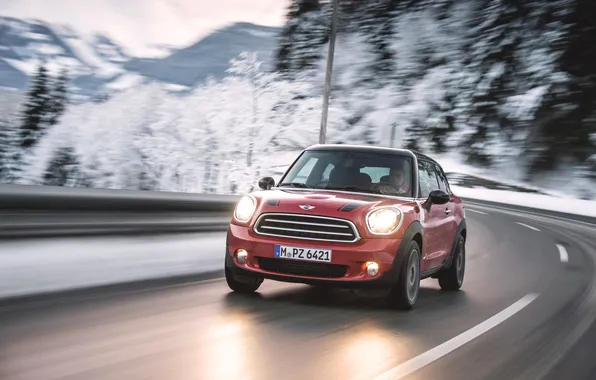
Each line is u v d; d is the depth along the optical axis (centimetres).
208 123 2736
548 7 6369
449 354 476
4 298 567
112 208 850
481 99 6331
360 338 504
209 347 443
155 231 945
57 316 507
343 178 701
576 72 5756
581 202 3216
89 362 388
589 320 656
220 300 618
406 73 7225
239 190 2527
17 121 2930
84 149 2573
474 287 849
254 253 613
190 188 2555
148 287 665
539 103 5769
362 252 596
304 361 425
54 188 756
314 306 624
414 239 656
